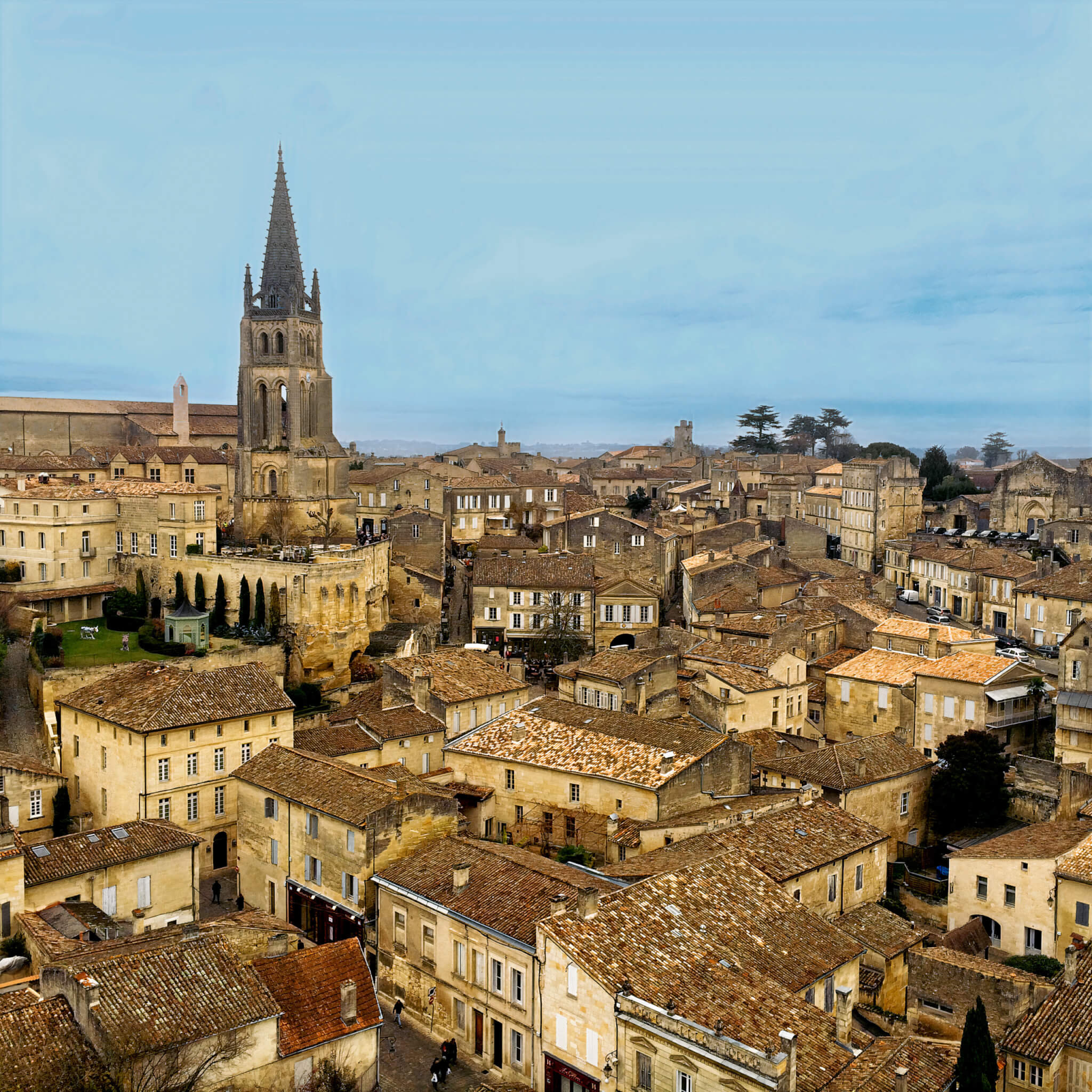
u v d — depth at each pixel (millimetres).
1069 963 56312
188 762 81562
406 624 138500
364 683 115312
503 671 101562
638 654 102562
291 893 74188
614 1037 48844
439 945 61906
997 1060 51719
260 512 144250
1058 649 123688
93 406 173125
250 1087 48906
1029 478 176875
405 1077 57750
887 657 107250
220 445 181625
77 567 120938
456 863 64250
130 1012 46719
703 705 96562
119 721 81125
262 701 86250
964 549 160750
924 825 89062
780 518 191000
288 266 147000
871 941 63969
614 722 85812
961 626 142500
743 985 51031
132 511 124938
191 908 71250
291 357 145250
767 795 79438
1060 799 83938
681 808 76500
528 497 188250
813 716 109312
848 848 69188
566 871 63781
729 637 119938
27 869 64500
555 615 131375
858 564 192375
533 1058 54844
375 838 67812
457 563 169000
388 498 177125
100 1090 42719
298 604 116750
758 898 59625
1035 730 97000
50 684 93000
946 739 93000
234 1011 48781
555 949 52188
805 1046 46938
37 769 82938
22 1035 45438
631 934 53438
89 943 57531
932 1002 58219
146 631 111625
